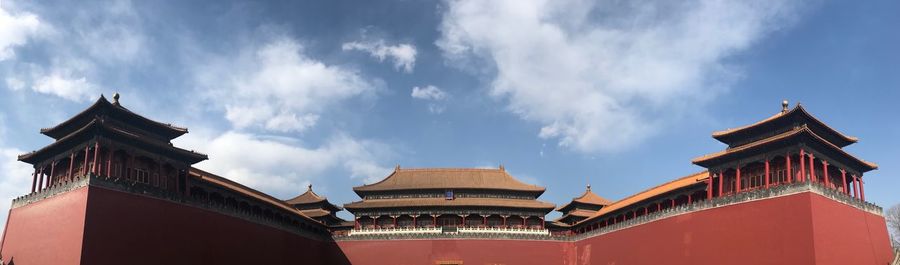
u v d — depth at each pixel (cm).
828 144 6300
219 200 7538
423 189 10406
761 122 6681
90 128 6094
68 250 5688
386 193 10462
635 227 7888
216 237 7025
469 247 9362
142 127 6881
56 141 6550
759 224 6206
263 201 7975
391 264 9344
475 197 10412
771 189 6188
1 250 6506
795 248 5816
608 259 8375
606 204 10350
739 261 6300
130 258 5972
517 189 10388
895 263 6269
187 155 6938
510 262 9312
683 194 7562
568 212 10906
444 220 10012
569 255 9425
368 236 9512
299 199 10506
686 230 7000
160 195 6438
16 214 6588
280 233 8250
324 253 9444
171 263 6384
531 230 9531
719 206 6675
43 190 6347
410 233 9469
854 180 6806
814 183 5906
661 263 7275
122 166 6419
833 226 5938
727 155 6794
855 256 6091
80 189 5859
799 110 6309
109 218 5872
